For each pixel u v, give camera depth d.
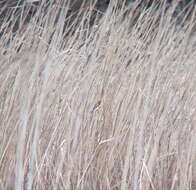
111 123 10.48
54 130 9.74
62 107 10.19
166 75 11.12
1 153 9.84
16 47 11.21
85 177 9.88
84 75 10.56
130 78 10.95
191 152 10.12
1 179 9.65
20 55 10.90
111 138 10.05
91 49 11.19
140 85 10.70
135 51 11.73
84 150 10.08
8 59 11.20
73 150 9.73
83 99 9.92
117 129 10.23
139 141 9.41
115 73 11.06
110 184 10.02
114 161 10.17
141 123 9.55
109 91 10.72
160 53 11.65
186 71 11.59
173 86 10.92
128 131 10.29
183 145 10.42
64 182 9.55
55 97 10.37
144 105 10.13
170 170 10.62
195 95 11.12
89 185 9.95
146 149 9.64
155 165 10.18
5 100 10.45
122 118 10.38
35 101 9.67
